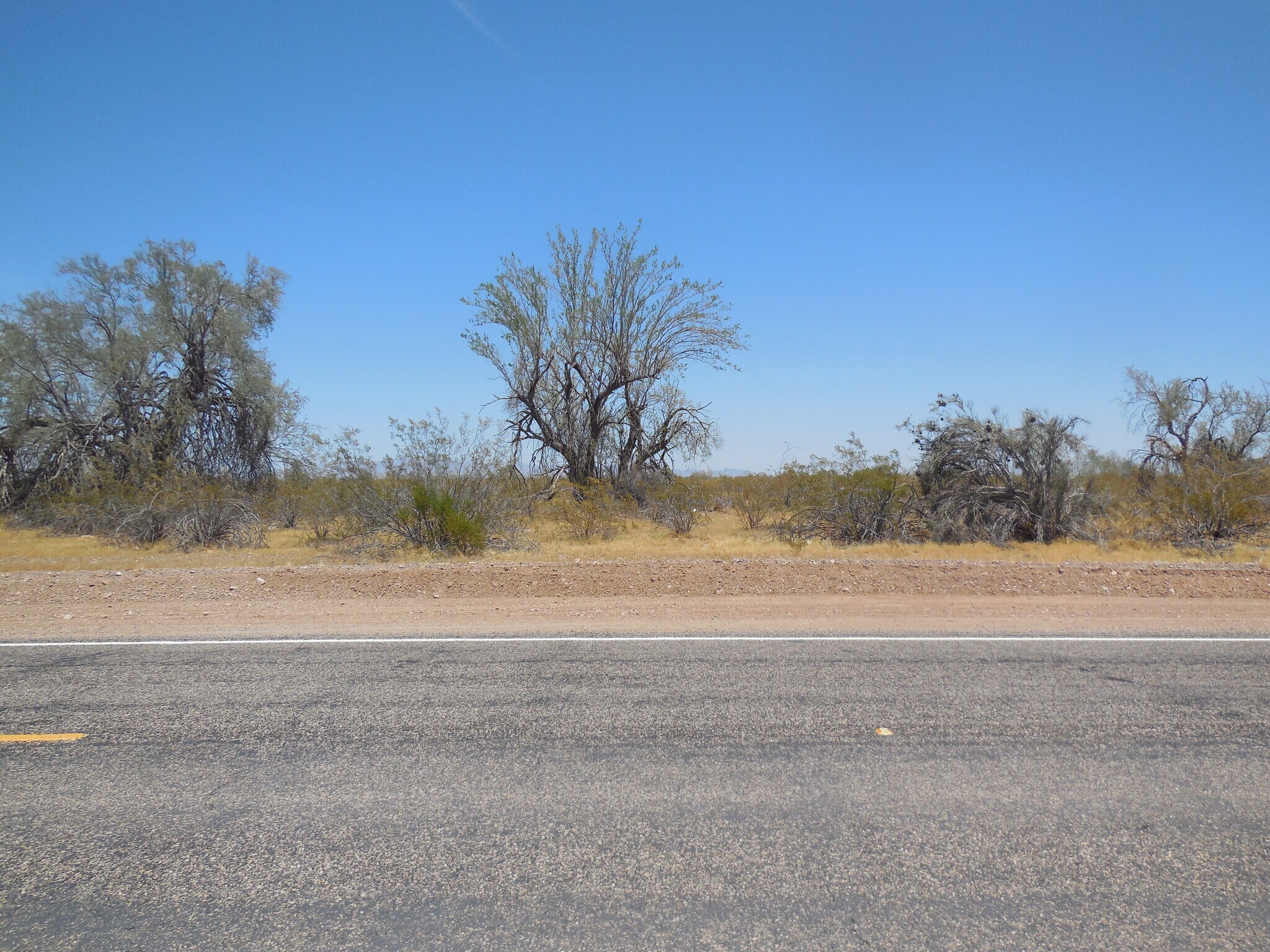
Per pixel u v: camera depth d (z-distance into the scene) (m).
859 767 4.75
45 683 6.54
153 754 5.01
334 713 5.74
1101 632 8.35
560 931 3.22
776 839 3.92
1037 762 4.81
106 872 3.67
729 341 31.47
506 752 4.98
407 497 18.62
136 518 21.14
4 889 3.54
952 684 6.38
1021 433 20.36
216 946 3.15
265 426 31.16
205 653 7.55
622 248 31.03
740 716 5.62
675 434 32.59
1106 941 3.15
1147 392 29.42
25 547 20.83
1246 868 3.66
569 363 31.30
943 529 20.02
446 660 7.20
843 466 20.77
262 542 21.00
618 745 5.10
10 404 28.14
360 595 11.10
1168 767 4.75
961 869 3.65
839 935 3.19
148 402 29.92
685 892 3.48
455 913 3.34
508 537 19.16
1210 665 6.97
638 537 21.75
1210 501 18.83
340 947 3.13
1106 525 20.42
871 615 9.40
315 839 3.94
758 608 9.87
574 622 8.99
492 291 30.33
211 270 30.72
